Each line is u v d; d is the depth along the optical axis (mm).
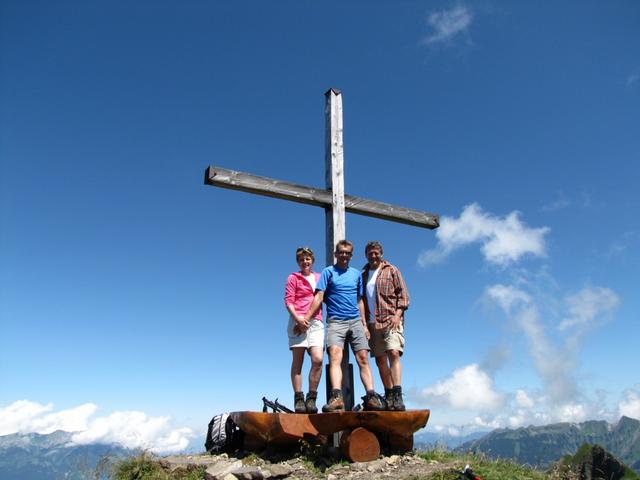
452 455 5176
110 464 5562
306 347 5312
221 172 5906
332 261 6391
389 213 6934
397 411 4938
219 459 5438
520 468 4918
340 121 6844
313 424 4965
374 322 5414
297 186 6352
